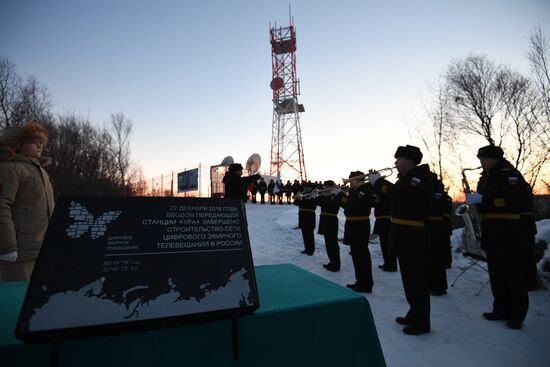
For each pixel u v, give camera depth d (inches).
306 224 280.8
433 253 166.6
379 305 150.4
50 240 40.0
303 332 48.1
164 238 45.3
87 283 38.6
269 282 63.7
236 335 43.4
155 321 38.7
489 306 147.7
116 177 1120.2
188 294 41.8
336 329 50.6
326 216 227.8
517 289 120.9
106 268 40.3
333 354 49.5
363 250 172.4
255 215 545.3
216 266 45.6
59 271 38.4
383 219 227.6
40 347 36.1
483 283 187.9
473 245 170.4
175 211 48.2
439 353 101.7
